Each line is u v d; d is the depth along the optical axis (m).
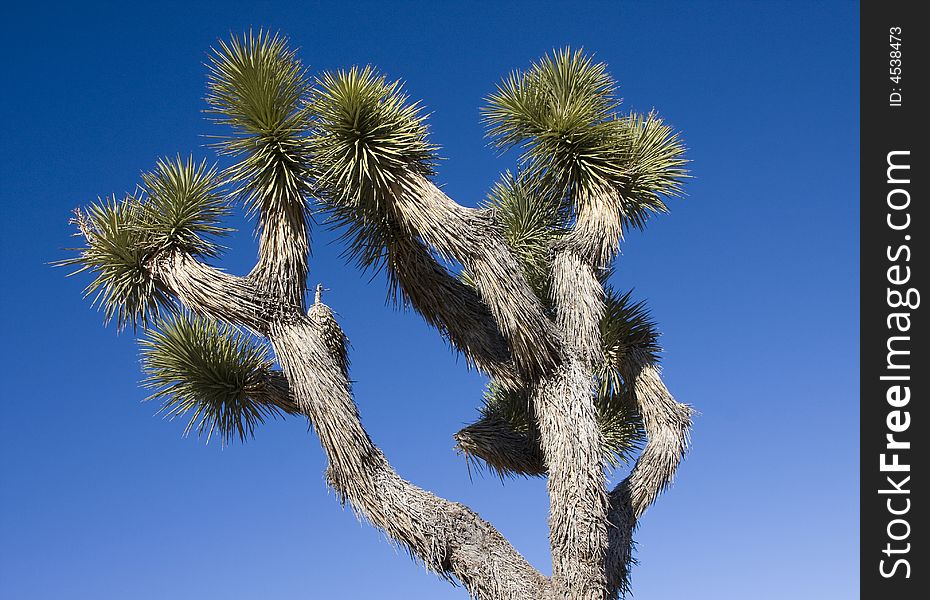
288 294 5.96
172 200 6.14
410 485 5.89
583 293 6.52
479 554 5.80
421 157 6.32
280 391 6.61
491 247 6.16
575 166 7.01
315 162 6.31
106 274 6.12
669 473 6.68
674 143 7.55
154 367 6.60
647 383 7.02
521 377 6.37
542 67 7.29
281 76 6.21
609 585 6.02
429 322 6.66
